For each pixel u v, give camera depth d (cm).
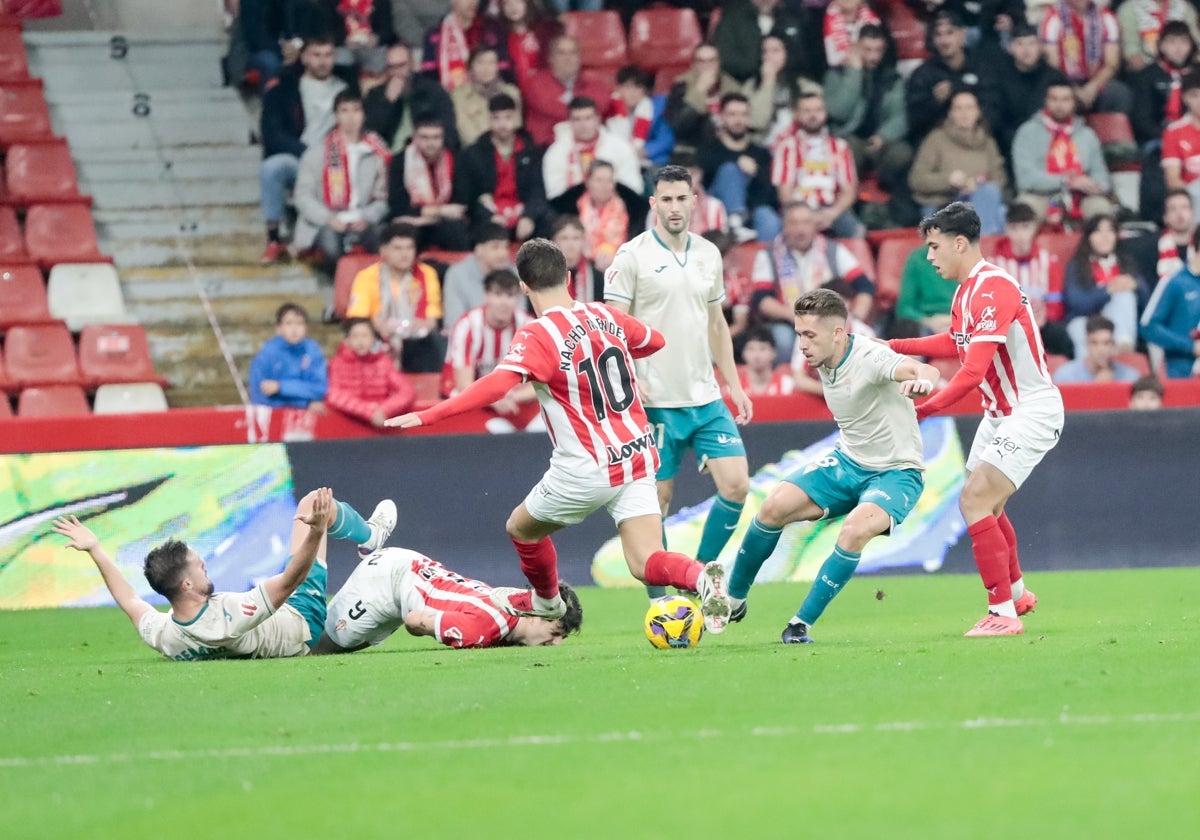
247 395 5400
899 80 5738
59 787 1534
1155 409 4397
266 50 5844
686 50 6147
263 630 2647
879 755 1538
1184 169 5756
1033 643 2472
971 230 2675
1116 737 1614
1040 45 5738
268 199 5594
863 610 3362
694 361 3111
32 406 4984
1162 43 6069
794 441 4244
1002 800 1340
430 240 5284
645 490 2461
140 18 6469
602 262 5022
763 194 5412
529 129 5656
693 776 1464
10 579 4022
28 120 5856
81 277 5450
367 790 1452
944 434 4344
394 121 5606
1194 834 1223
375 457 4141
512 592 2697
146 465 4094
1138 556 4341
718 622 2375
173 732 1822
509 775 1498
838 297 2570
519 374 2361
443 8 6019
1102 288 5191
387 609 2738
